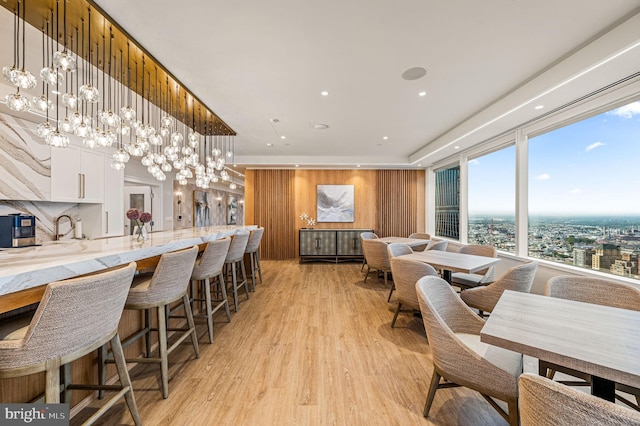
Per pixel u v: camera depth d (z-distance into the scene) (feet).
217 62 8.14
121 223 16.16
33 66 8.14
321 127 14.47
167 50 7.52
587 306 5.16
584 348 3.56
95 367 6.13
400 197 24.04
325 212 24.11
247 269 16.30
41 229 12.64
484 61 8.20
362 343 8.66
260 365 7.41
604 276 9.18
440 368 5.05
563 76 8.09
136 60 7.80
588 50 7.34
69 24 6.22
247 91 10.10
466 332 6.19
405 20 6.40
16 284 3.77
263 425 5.33
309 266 21.12
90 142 8.96
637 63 7.16
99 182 14.58
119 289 4.45
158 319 6.14
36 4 5.53
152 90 9.75
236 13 6.11
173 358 7.77
